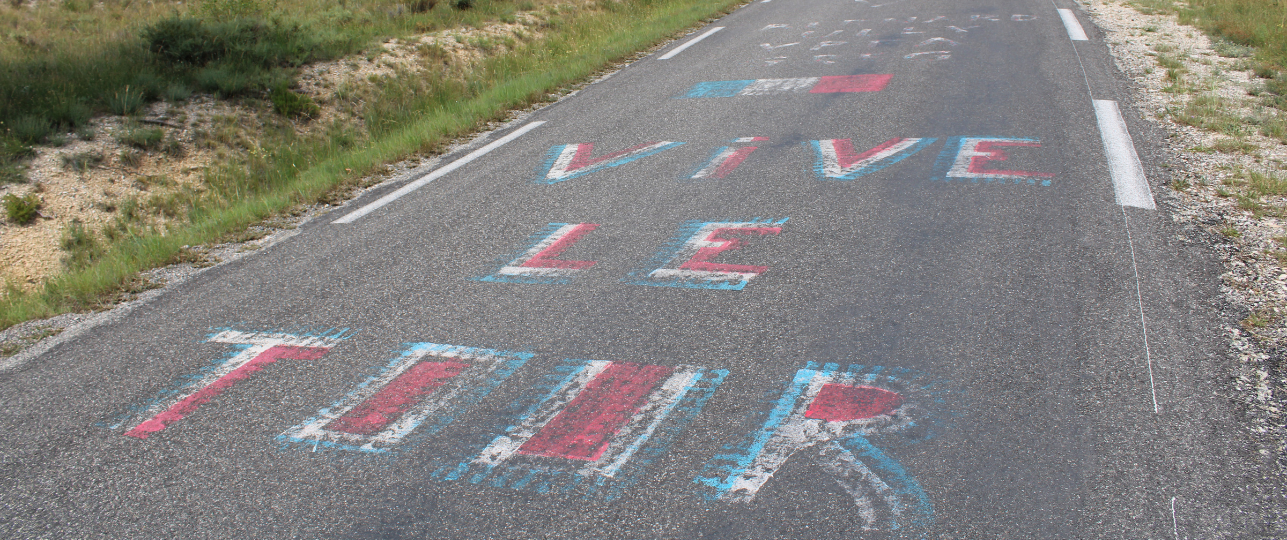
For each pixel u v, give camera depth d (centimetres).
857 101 773
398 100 989
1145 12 1086
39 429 346
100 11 1349
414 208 595
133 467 315
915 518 258
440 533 267
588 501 276
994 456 283
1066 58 862
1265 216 460
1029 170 556
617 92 908
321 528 274
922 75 848
